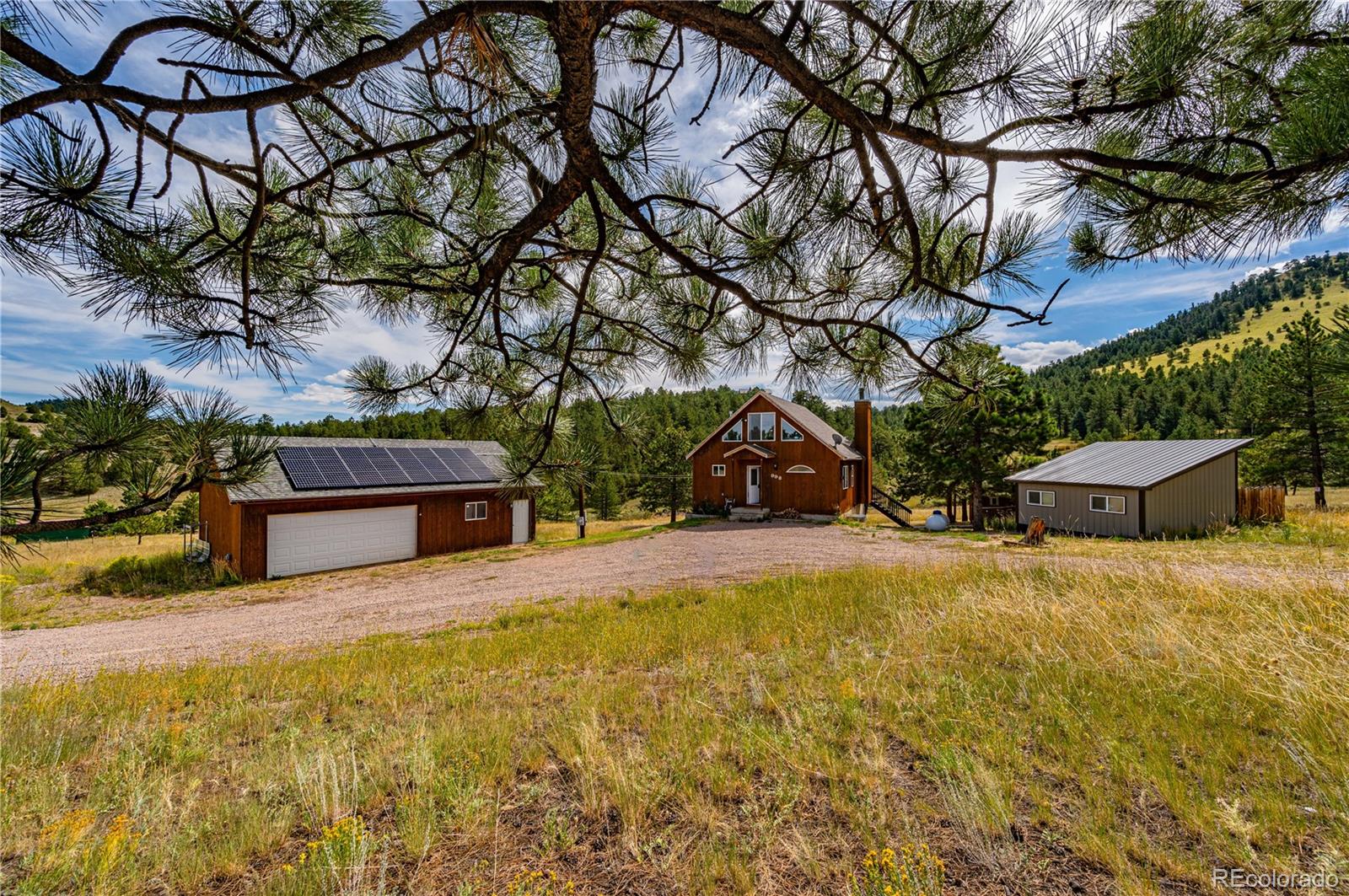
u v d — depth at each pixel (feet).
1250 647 12.96
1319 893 6.01
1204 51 3.46
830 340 6.90
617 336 8.14
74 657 22.86
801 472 68.13
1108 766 8.88
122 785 9.96
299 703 14.84
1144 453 56.54
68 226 3.78
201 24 3.45
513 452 7.09
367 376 6.95
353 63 3.79
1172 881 6.44
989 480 65.92
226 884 7.40
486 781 9.59
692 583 32.24
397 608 31.09
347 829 7.75
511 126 4.88
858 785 8.82
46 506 3.41
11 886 7.16
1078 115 4.01
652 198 5.87
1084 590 20.65
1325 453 61.57
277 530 43.78
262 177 4.27
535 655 18.61
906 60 4.35
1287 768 8.52
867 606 22.02
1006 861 6.93
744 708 12.22
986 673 13.25
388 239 6.38
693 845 7.73
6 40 2.93
